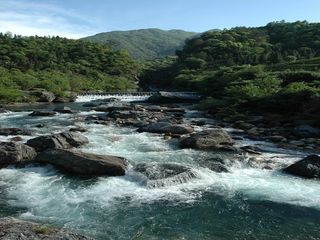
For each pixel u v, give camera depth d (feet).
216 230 49.44
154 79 468.75
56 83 287.48
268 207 57.16
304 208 57.06
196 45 505.25
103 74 421.59
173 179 65.98
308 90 144.36
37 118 150.30
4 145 77.20
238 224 51.37
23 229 40.50
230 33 530.27
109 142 97.91
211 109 180.34
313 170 71.00
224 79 235.81
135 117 147.23
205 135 96.12
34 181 66.28
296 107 144.66
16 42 456.04
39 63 386.93
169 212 54.60
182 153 86.94
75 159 70.79
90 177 68.23
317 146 97.45
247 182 67.92
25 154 77.30
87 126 127.13
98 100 240.94
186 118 154.20
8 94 216.33
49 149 76.43
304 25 512.22
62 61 421.59
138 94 285.43
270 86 179.93
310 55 351.46
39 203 57.00
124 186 64.39
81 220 51.31
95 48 484.74
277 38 496.64
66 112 169.99
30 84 264.52
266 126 128.47
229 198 60.44
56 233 40.50
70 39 541.34
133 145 95.04
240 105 166.91
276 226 50.96
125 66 463.01
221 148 91.61
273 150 93.30
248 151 90.17
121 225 50.08
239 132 118.73
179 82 354.33
